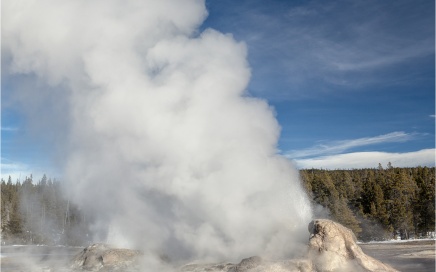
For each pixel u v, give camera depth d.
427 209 55.62
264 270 12.35
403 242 36.44
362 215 55.97
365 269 12.74
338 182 66.88
